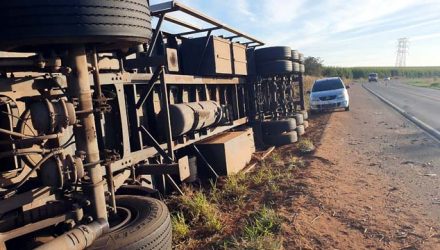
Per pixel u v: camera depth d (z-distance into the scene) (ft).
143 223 12.92
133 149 20.08
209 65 29.19
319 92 77.61
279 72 42.37
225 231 18.31
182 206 20.42
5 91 11.88
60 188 11.89
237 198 23.09
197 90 29.40
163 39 26.45
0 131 10.81
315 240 16.78
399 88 174.09
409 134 44.93
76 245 11.09
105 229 12.37
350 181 25.62
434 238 16.60
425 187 23.93
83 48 12.07
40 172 11.84
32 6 10.28
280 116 47.85
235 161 28.91
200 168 26.96
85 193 12.48
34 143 12.80
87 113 12.17
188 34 29.14
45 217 12.41
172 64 25.50
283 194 23.17
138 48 19.31
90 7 10.78
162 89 19.99
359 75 409.49
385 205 20.81
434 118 58.90
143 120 22.21
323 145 39.22
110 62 17.98
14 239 12.60
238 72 34.32
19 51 12.25
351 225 18.26
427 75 485.15
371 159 32.58
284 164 31.48
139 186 17.48
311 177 26.45
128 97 20.17
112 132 18.03
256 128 41.45
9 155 11.32
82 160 12.11
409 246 15.98
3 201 11.53
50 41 10.70
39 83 12.55
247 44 41.24
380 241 16.56
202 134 27.81
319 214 19.60
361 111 75.77
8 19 10.34
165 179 23.07
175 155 25.27
